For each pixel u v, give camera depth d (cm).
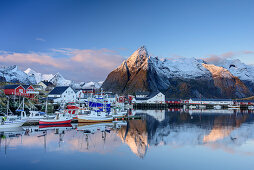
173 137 4056
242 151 3081
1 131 4562
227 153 2988
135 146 3334
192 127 5394
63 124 5706
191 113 10712
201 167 2470
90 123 6072
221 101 19075
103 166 2455
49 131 4581
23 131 4566
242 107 18088
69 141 3616
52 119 5606
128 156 2822
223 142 3631
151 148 3222
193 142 3628
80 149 3133
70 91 11331
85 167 2414
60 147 3225
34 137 3912
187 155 2889
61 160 2636
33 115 6191
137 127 5344
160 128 5197
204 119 7500
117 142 3597
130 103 18200
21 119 5659
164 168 2430
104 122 6353
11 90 8581
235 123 6288
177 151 3077
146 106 18025
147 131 4738
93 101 7912
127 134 4344
